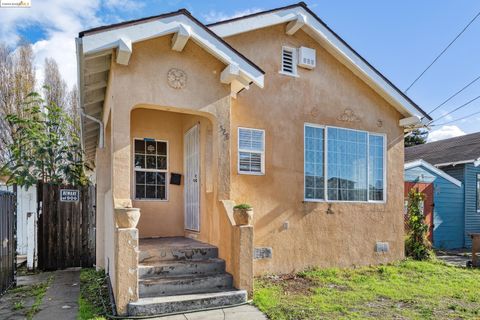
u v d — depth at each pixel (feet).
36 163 37.73
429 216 46.50
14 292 22.62
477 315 18.45
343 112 30.71
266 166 26.91
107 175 28.71
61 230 29.86
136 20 19.31
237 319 16.92
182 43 20.57
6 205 22.59
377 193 32.04
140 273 19.53
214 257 22.20
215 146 22.31
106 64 21.02
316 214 28.60
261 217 26.40
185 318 16.99
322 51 30.22
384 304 20.15
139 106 20.61
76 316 17.57
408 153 69.92
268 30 28.17
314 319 17.25
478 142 56.39
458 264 35.27
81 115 27.61
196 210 25.95
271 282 24.36
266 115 27.30
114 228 18.28
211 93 21.88
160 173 28.45
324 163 29.50
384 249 31.48
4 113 63.10
